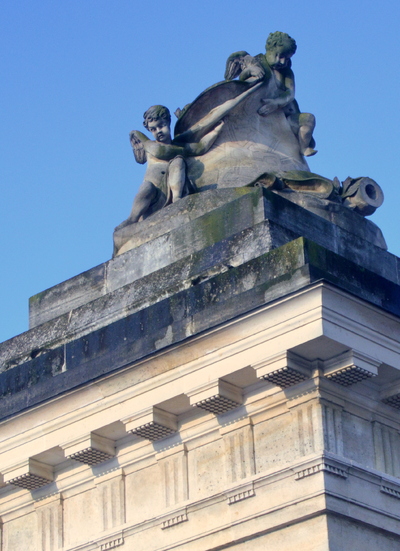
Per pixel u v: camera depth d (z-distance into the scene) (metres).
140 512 40.28
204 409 38.88
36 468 42.25
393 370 38.34
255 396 38.56
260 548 37.22
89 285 45.41
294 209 41.94
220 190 44.19
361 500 37.12
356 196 45.12
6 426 42.91
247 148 46.78
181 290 41.47
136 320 41.28
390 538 37.94
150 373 39.69
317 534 36.16
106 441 41.16
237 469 38.44
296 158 47.78
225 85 47.03
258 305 37.75
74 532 41.72
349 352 37.09
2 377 44.50
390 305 40.09
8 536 43.59
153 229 44.75
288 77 48.44
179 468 39.78
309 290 36.56
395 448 39.25
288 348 36.78
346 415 38.19
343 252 42.66
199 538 38.47
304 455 37.16
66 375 42.38
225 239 41.34
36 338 45.47
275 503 37.03
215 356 38.28
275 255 38.72
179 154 46.66
